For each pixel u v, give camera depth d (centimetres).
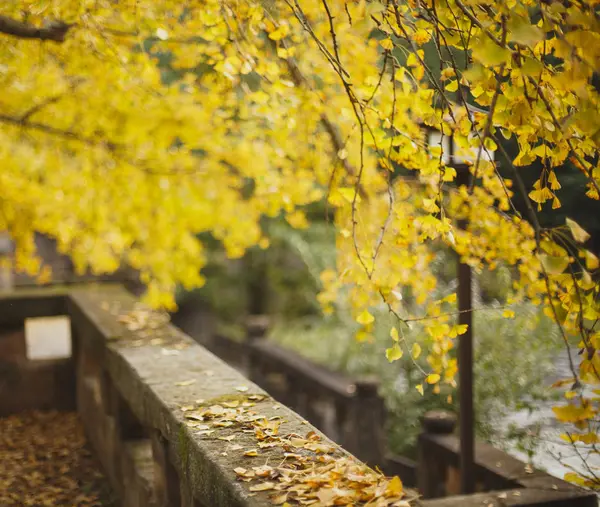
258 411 361
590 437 373
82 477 581
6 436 670
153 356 479
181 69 657
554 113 329
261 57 452
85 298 706
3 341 727
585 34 269
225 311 1686
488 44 269
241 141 656
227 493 278
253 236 819
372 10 311
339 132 552
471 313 546
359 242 505
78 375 722
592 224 657
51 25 462
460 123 366
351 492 261
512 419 686
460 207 481
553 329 664
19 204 766
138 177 766
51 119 680
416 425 831
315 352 1194
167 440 373
